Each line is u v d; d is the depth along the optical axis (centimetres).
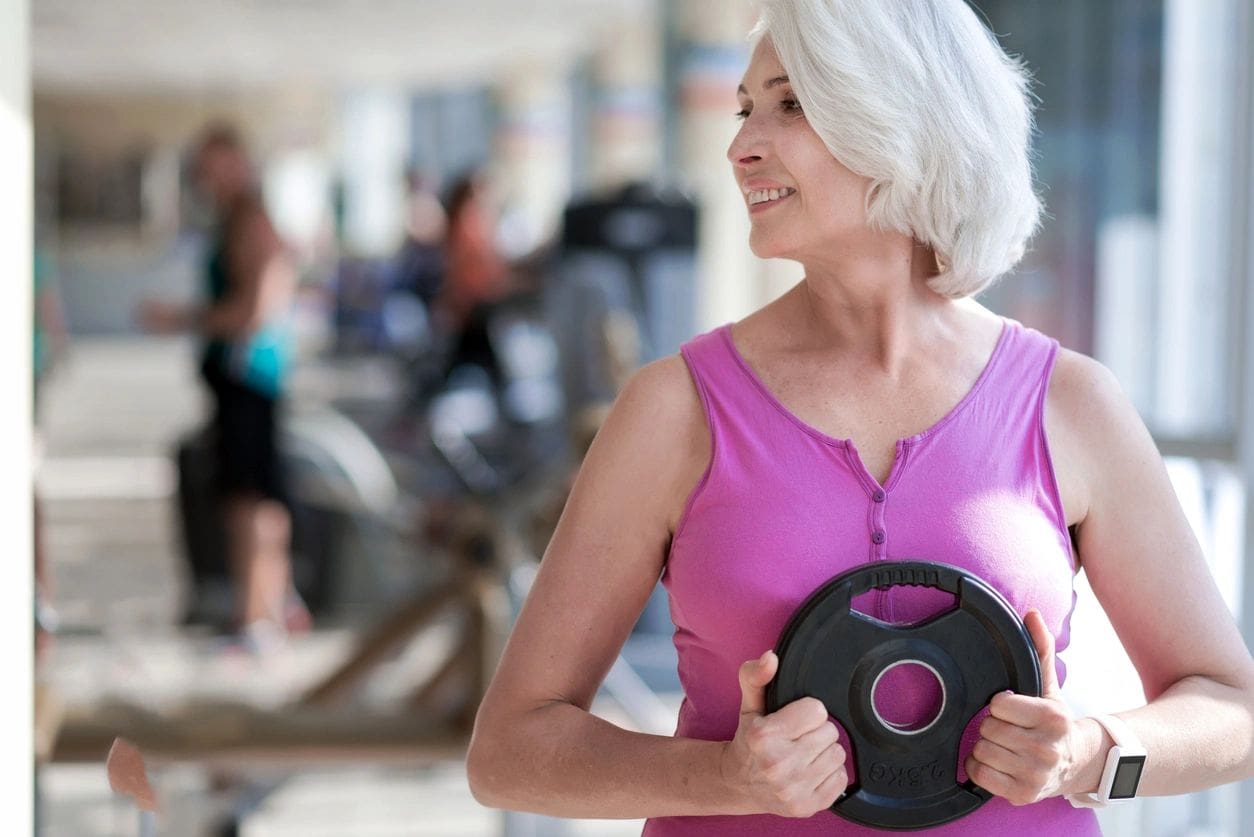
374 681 514
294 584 655
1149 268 381
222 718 327
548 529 430
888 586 145
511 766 156
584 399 503
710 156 723
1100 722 150
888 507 153
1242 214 304
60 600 664
